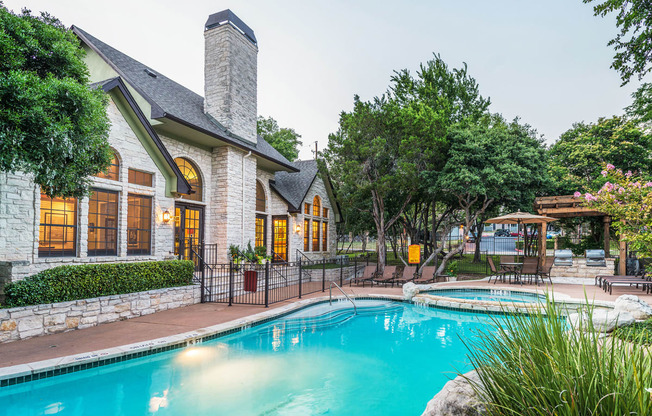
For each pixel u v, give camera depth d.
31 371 5.14
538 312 2.88
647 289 12.16
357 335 8.52
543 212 17.12
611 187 10.16
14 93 4.89
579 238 23.95
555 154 26.05
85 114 6.02
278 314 9.33
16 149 4.89
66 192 6.50
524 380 2.30
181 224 13.09
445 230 19.38
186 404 4.89
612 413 1.90
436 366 6.54
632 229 9.31
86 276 7.96
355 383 5.73
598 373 2.08
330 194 22.95
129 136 10.50
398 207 20.31
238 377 5.86
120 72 12.26
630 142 21.97
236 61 15.16
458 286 13.97
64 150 5.51
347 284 15.95
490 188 15.88
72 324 7.45
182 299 10.14
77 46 7.05
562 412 1.97
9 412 4.64
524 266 14.84
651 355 2.25
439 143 16.23
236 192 14.73
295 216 18.55
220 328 7.69
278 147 30.69
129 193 10.62
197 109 14.77
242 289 12.34
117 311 8.31
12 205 7.90
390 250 35.00
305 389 5.46
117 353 5.98
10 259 7.83
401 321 9.87
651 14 8.76
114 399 5.03
